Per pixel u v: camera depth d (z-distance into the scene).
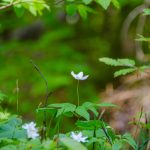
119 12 12.60
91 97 10.59
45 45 11.88
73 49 12.52
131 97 7.86
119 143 3.34
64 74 10.86
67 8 5.77
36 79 10.55
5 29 13.09
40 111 3.56
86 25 13.18
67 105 3.45
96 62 12.38
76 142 2.83
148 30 11.33
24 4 5.55
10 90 10.02
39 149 2.92
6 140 3.07
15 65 11.06
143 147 3.82
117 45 12.48
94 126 3.46
